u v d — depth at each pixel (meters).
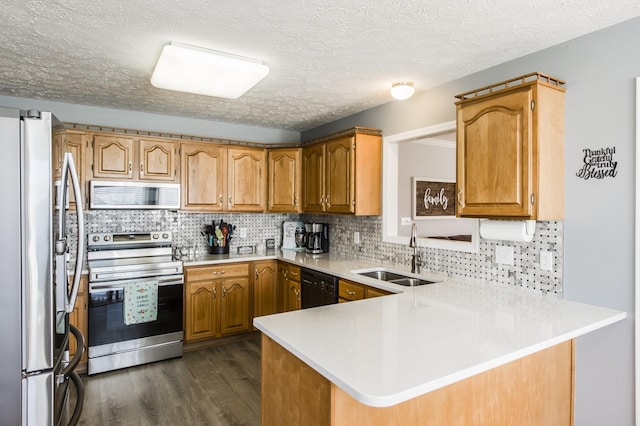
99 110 3.72
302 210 4.25
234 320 3.94
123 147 3.58
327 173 3.80
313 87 3.04
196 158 3.96
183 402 2.75
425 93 3.09
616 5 1.78
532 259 2.34
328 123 4.36
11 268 1.32
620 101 1.96
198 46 2.25
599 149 2.03
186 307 3.68
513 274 2.45
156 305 3.45
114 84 3.01
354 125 3.92
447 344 1.48
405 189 4.86
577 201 2.12
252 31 2.06
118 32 2.08
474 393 1.62
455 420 1.56
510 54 2.36
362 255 3.84
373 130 3.54
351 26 2.00
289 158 4.27
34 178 1.35
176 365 3.40
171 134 4.03
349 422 1.34
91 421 2.49
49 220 1.37
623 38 1.95
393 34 2.09
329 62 2.50
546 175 2.06
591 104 2.06
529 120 2.04
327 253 4.29
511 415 1.76
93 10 1.85
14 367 1.33
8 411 1.33
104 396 2.83
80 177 3.40
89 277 3.22
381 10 1.83
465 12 1.85
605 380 1.99
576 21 1.94
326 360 1.32
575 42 2.13
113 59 2.48
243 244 4.57
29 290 1.34
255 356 3.61
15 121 1.32
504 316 1.85
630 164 1.92
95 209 3.44
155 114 3.98
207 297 3.79
